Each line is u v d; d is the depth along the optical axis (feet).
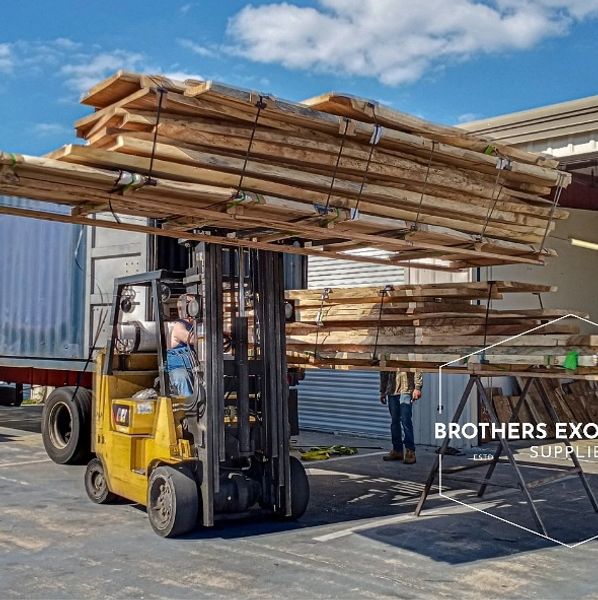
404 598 18.21
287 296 30.91
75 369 38.73
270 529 24.50
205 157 18.45
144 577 19.72
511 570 20.43
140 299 33.96
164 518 23.63
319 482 32.63
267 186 19.42
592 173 49.65
